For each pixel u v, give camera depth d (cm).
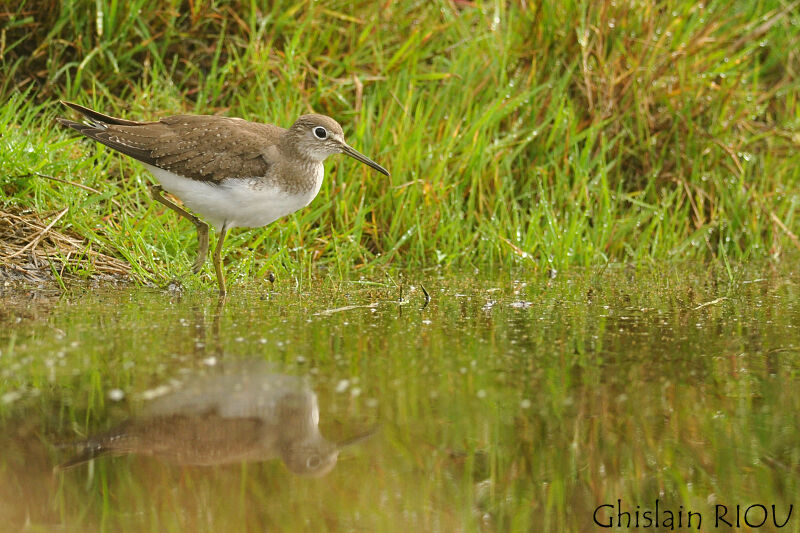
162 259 1238
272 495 620
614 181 1551
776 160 1647
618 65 1556
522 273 1352
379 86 1517
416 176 1392
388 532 578
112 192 1249
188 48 1521
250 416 729
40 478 632
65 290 1129
